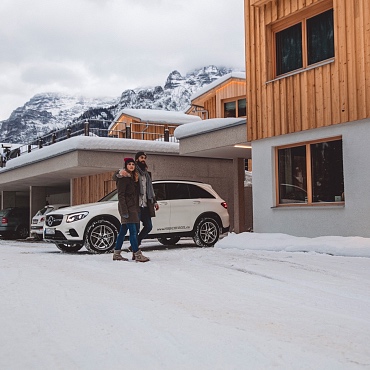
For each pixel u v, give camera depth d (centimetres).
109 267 786
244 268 750
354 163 1024
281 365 310
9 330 390
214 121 1450
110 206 1167
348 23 1041
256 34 1284
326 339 372
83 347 346
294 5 1173
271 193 1227
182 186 1270
